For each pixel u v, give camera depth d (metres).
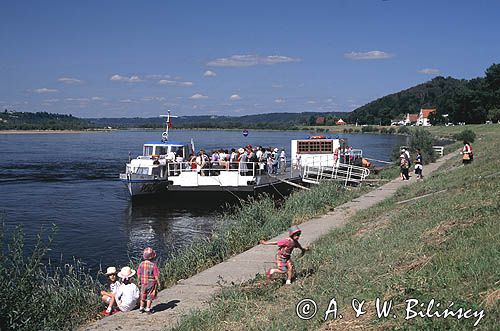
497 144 46.28
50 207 31.08
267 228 18.66
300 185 34.56
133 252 20.80
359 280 9.93
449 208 14.88
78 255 20.30
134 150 84.19
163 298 11.73
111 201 33.38
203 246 16.44
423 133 50.34
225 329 9.12
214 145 91.94
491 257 8.79
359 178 36.44
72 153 77.00
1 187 39.50
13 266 11.72
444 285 8.23
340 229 17.16
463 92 141.38
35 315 10.54
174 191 31.64
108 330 9.92
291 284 11.27
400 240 12.41
